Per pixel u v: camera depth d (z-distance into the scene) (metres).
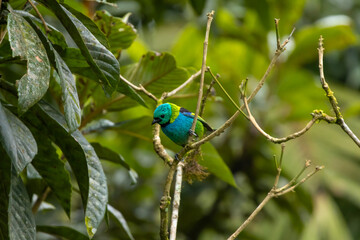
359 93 16.52
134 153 13.23
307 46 12.95
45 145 5.62
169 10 14.05
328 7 17.58
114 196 13.94
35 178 6.66
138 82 7.28
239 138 13.36
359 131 13.54
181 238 13.32
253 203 13.32
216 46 13.63
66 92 4.45
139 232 10.70
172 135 7.44
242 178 13.20
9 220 4.88
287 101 13.23
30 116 5.42
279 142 5.02
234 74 13.81
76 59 5.47
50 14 7.25
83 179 5.30
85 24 5.33
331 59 18.16
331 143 13.10
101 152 7.18
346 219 17.36
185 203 13.22
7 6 4.64
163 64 7.12
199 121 7.60
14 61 5.41
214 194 13.82
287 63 13.24
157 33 14.66
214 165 7.44
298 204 12.52
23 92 4.14
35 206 7.07
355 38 12.77
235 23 13.33
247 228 13.85
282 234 13.75
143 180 14.13
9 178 5.22
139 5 11.40
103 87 5.30
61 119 5.49
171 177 5.30
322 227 12.80
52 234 6.71
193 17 13.16
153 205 14.42
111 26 7.14
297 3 12.88
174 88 7.34
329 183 12.69
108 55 5.00
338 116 5.06
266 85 13.46
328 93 5.13
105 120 7.68
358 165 12.88
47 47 4.81
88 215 5.15
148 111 10.86
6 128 4.36
